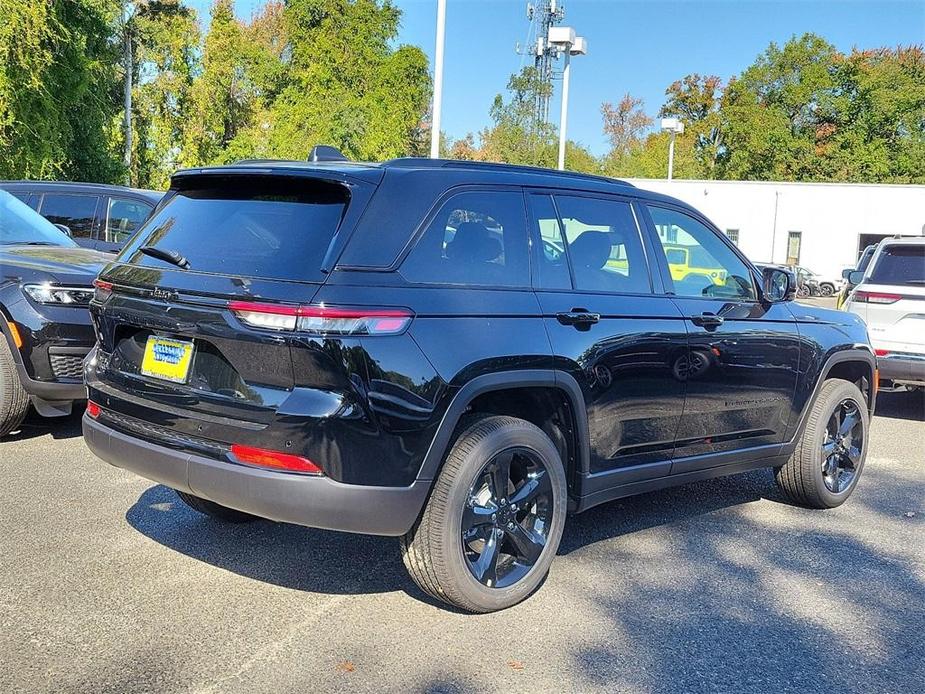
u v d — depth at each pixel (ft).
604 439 13.33
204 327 10.75
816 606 12.84
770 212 136.36
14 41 66.49
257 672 10.18
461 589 11.49
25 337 18.37
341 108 121.19
